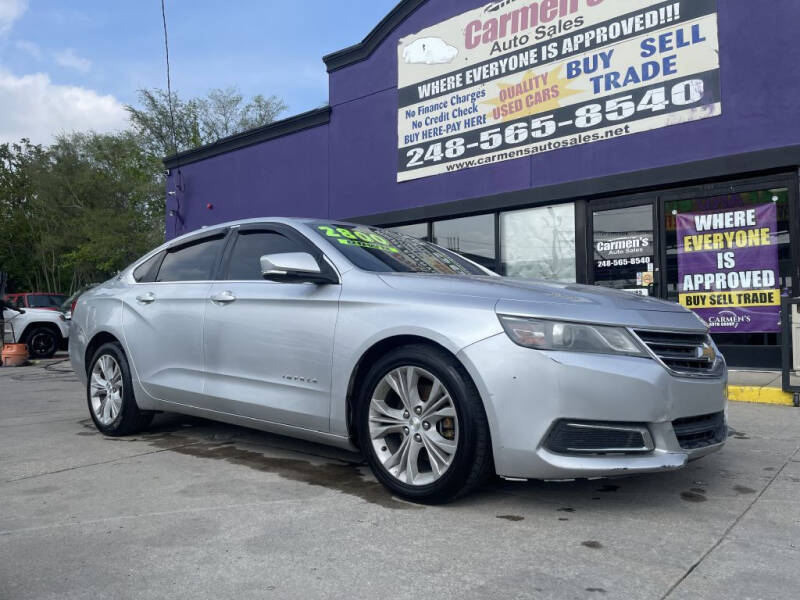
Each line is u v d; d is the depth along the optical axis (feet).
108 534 8.57
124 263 99.09
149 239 94.94
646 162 25.67
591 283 27.66
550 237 29.09
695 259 25.00
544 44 28.66
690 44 24.52
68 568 7.50
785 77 22.53
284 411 11.51
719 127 23.89
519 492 10.43
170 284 14.58
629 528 8.77
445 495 9.52
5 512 9.52
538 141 28.91
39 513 9.46
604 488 10.64
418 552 7.93
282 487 10.73
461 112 31.81
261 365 12.01
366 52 36.01
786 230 22.99
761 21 23.03
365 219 36.09
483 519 9.14
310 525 8.89
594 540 8.32
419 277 10.91
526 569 7.41
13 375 32.37
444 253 14.38
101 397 15.75
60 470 11.98
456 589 6.90
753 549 8.00
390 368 10.14
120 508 9.67
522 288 10.21
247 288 12.69
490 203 30.48
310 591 6.88
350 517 9.23
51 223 109.50
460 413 9.28
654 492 10.43
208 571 7.39
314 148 38.88
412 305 10.09
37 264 123.44
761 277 23.53
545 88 28.63
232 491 10.51
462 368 9.41
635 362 9.02
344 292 11.02
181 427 16.21
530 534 8.54
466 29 31.58
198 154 45.83
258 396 11.99
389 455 10.27
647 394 8.89
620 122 26.37
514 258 30.30
